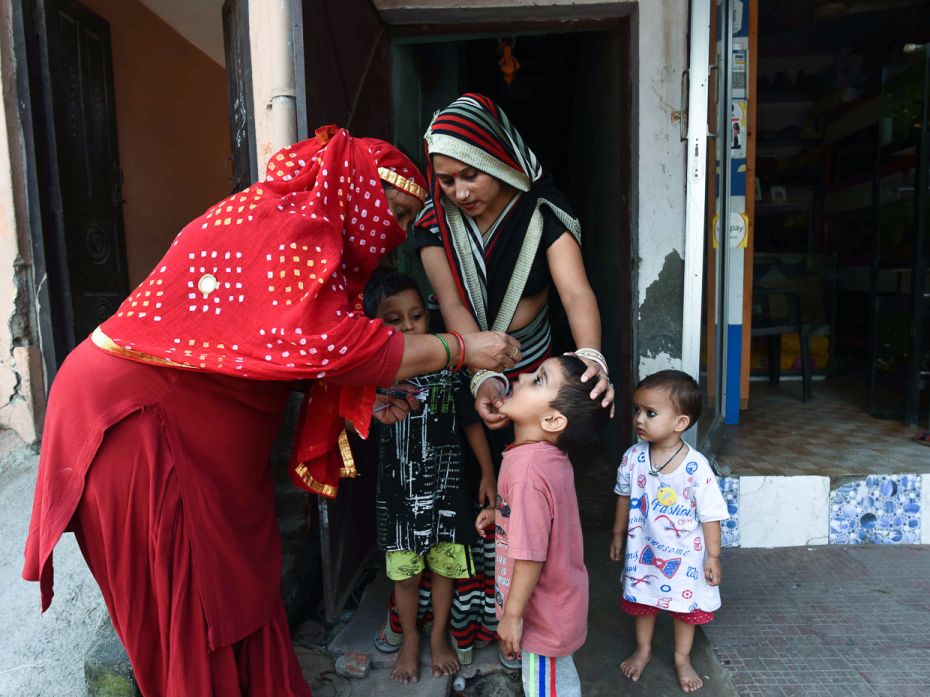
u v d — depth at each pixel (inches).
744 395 124.8
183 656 49.4
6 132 111.3
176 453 48.8
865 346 183.6
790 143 196.2
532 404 57.4
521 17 104.0
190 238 48.4
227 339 47.1
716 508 68.9
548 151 247.3
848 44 191.5
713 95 104.0
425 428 68.9
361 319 48.6
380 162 53.7
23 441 113.5
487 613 75.9
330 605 79.8
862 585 87.3
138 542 49.2
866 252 179.5
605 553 101.1
